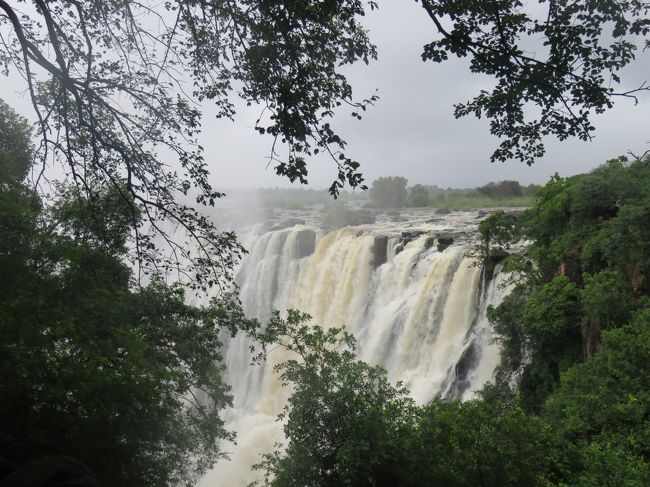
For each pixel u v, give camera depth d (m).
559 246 25.09
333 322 37.84
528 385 23.45
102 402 10.17
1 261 8.95
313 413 13.90
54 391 8.96
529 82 7.15
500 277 27.23
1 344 8.27
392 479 13.36
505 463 12.16
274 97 7.88
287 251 44.12
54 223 14.61
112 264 12.73
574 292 22.69
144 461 13.30
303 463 13.25
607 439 15.12
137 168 9.70
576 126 7.49
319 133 7.13
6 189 11.11
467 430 12.72
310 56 7.70
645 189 22.05
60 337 9.91
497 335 26.28
